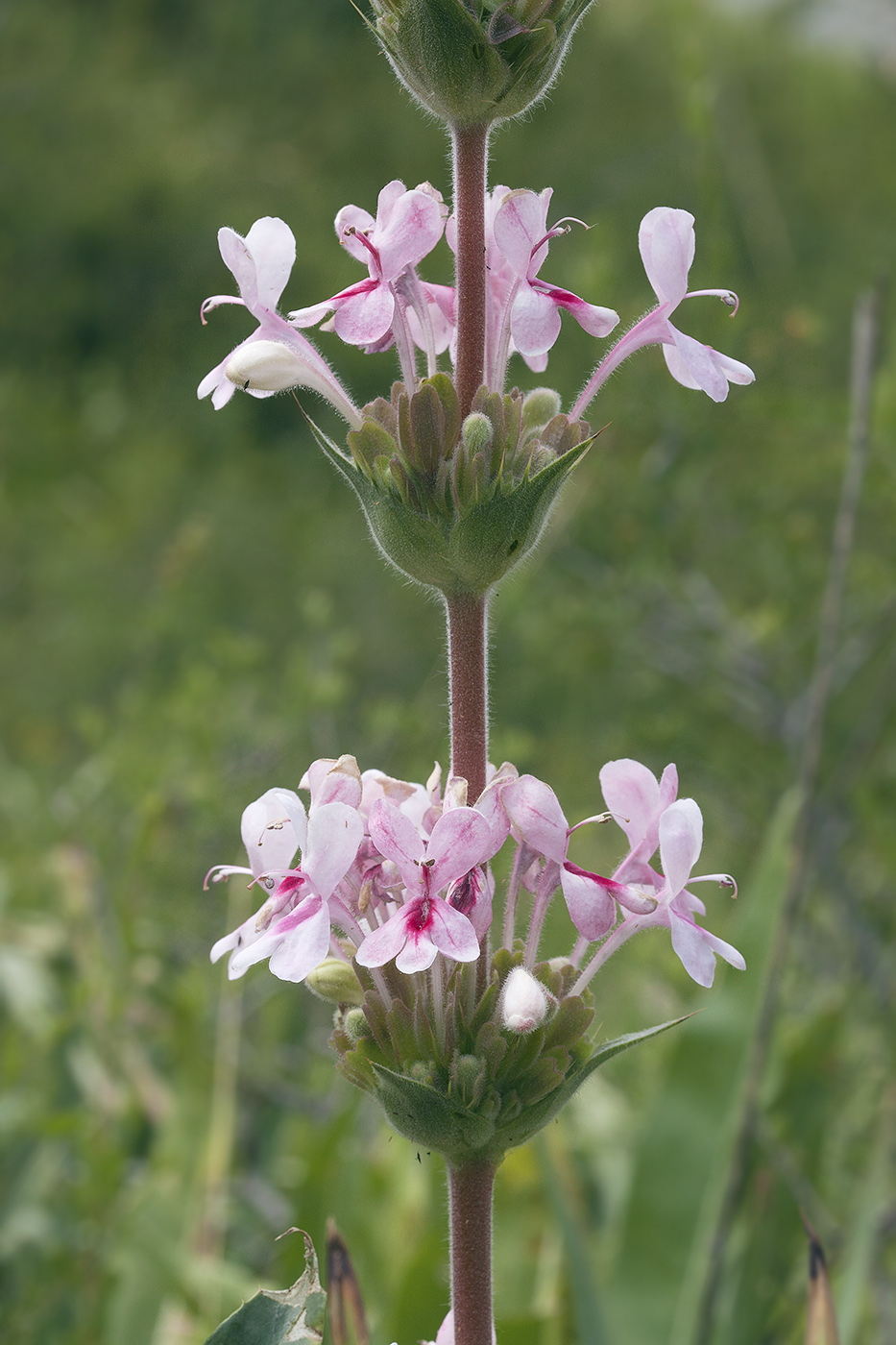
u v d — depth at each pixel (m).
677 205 1.77
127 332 3.06
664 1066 0.66
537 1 0.51
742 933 0.66
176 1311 0.67
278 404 2.75
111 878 0.90
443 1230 0.62
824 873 0.81
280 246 0.52
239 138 3.35
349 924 0.51
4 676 1.72
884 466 0.88
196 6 3.66
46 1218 0.75
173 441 2.64
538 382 1.51
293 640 1.75
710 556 1.10
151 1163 0.73
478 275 0.52
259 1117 0.83
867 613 0.98
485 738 0.52
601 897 0.50
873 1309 0.68
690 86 0.90
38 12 3.45
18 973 0.87
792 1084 0.68
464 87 0.51
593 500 1.01
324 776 0.51
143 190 3.12
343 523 2.22
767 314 0.99
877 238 1.68
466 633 0.52
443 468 0.51
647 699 1.04
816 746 0.66
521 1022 0.49
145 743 0.91
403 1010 0.50
